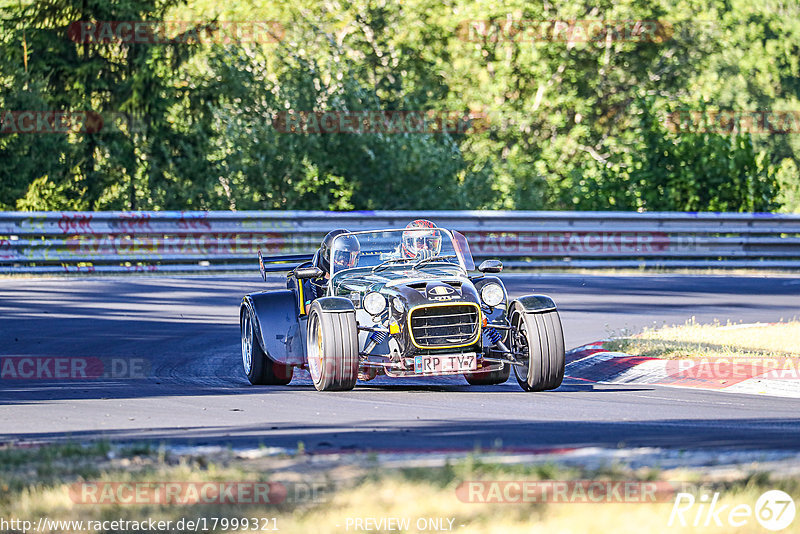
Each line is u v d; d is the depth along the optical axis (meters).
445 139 127.44
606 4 158.62
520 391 38.09
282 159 117.50
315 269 39.72
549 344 37.03
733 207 107.06
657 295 72.44
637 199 108.19
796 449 24.31
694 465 21.70
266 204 117.38
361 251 40.66
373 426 29.39
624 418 31.23
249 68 122.50
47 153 121.75
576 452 23.64
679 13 167.25
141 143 122.69
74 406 34.16
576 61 159.75
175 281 77.56
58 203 121.19
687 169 107.12
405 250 40.66
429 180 120.50
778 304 67.94
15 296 67.94
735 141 108.81
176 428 29.39
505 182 132.12
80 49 120.00
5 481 20.78
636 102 113.62
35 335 52.88
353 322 37.03
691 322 58.84
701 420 30.75
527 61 154.38
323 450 24.50
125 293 70.44
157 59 121.56
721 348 45.53
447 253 40.81
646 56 164.50
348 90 120.88
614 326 57.44
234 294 70.62
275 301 40.59
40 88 119.19
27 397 36.38
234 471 21.30
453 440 26.62
